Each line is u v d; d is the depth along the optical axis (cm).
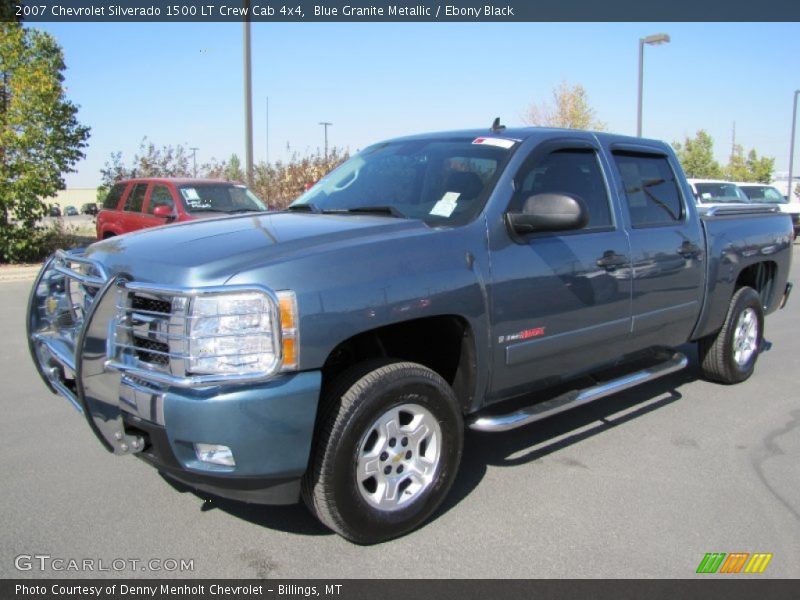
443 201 394
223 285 288
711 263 541
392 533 338
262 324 288
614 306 444
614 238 445
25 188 1556
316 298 299
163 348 299
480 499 388
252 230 354
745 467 435
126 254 338
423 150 448
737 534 351
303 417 298
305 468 304
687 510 376
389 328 360
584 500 387
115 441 314
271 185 1856
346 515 319
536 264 389
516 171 398
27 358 700
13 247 1580
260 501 313
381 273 322
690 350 739
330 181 484
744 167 4841
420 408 343
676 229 503
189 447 294
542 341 399
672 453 456
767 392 596
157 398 291
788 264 666
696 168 4522
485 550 334
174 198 1205
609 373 517
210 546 335
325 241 329
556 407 411
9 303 1069
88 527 352
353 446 316
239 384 288
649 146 509
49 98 1545
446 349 378
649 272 470
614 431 496
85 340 306
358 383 320
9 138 1523
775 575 315
